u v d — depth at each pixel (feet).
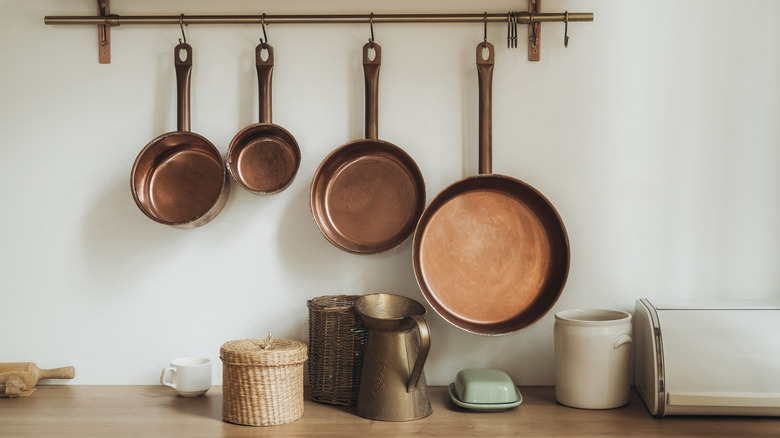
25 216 6.11
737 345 5.22
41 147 6.10
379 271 6.04
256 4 6.05
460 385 5.50
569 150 6.00
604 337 5.38
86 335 6.13
